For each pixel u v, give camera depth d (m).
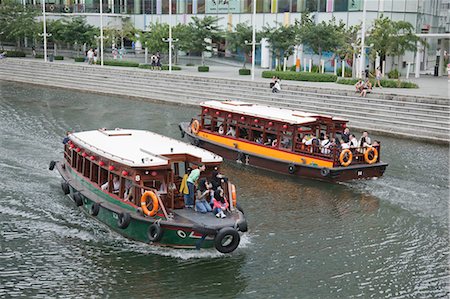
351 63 44.53
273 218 17.22
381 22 35.75
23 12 58.44
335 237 15.86
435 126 27.67
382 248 15.22
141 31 53.62
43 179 20.52
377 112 30.34
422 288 13.13
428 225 16.86
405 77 44.38
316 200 18.92
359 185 20.47
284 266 14.02
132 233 14.96
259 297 12.57
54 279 13.16
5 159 22.86
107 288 12.79
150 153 15.69
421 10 44.91
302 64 47.81
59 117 32.41
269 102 34.69
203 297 12.49
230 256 14.41
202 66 46.09
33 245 14.94
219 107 24.62
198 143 25.28
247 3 50.69
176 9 55.16
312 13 46.78
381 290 13.00
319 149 21.06
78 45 57.34
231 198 14.93
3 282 12.98
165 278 13.26
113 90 42.16
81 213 17.20
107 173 16.38
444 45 48.31
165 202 14.81
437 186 20.38
